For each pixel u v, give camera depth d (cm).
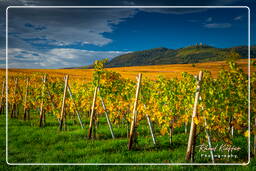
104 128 1060
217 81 683
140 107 812
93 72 898
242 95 711
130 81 949
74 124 1223
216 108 598
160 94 818
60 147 738
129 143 716
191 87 621
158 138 865
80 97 1273
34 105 1336
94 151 684
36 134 908
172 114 745
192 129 595
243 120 699
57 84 1235
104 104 980
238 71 707
